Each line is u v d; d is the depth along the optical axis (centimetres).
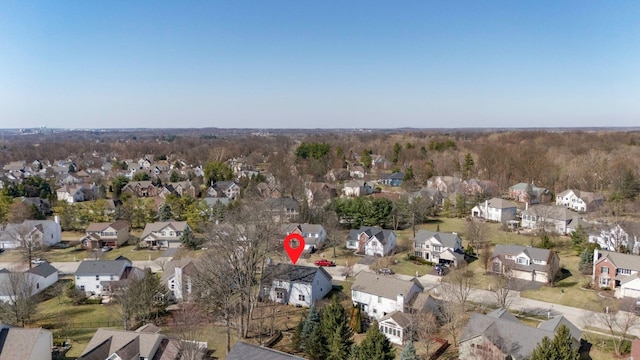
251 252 4897
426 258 7312
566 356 3372
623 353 4153
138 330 4297
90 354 3697
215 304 5094
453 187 11569
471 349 4031
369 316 5234
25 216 9019
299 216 9050
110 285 5719
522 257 6456
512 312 5200
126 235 8669
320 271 5744
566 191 10419
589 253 6469
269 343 4506
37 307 5425
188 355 3662
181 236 8081
